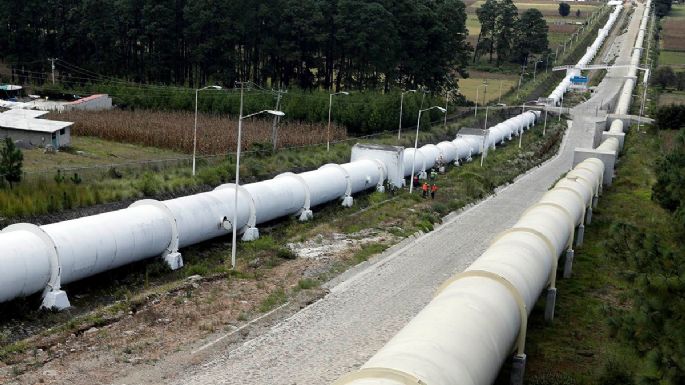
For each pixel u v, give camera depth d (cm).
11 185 3731
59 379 2005
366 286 3014
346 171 4678
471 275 1869
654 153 6388
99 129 6375
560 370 2164
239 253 3466
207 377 2070
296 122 7769
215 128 6675
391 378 1218
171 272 3117
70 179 4072
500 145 8475
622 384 1641
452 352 1380
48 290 2586
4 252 2414
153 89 8569
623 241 1934
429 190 5303
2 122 5638
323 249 3581
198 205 3322
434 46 11006
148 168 4866
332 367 2170
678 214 1947
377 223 4212
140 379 2039
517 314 1788
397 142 7431
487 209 4869
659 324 1545
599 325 2555
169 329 2423
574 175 3997
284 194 3962
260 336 2405
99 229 2777
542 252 2258
